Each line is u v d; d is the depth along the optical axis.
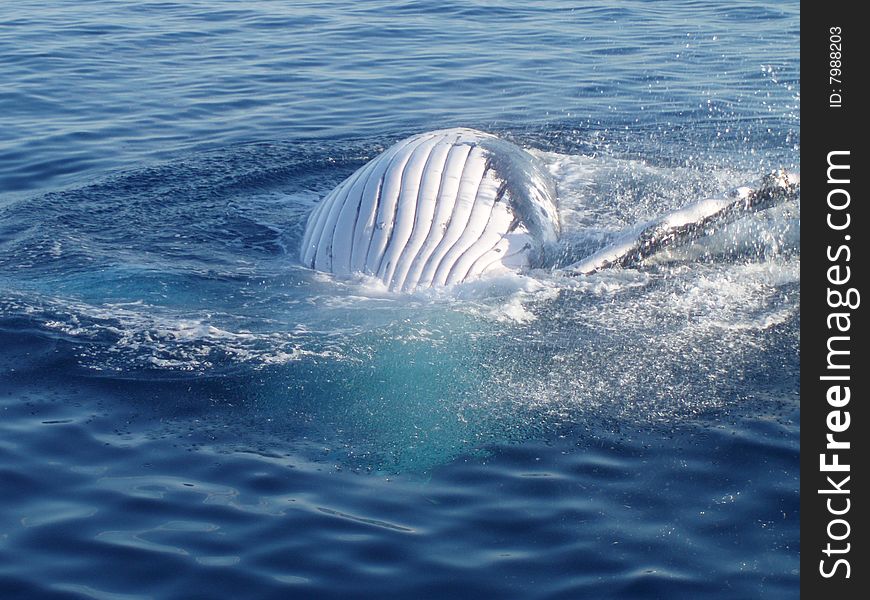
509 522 10.80
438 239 15.97
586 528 10.70
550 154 21.08
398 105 24.91
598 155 21.52
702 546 10.43
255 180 20.45
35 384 13.35
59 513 10.90
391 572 10.06
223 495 11.23
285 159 21.52
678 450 12.03
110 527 10.69
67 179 20.62
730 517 10.85
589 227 17.81
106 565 10.14
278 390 13.19
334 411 12.78
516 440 12.23
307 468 11.73
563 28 30.91
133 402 12.99
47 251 17.12
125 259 16.88
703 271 16.20
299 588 9.86
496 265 15.80
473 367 13.66
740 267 16.31
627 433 12.37
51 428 12.43
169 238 17.84
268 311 15.09
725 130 22.92
